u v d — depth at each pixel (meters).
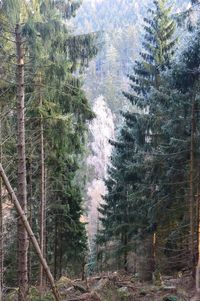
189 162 16.97
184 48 13.15
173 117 16.53
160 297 12.44
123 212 25.00
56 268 22.67
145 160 19.28
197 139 15.55
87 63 14.13
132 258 26.56
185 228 18.27
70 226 22.55
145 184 20.66
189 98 15.42
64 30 12.80
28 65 11.48
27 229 5.95
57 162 16.86
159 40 21.81
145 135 20.81
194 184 16.89
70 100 14.06
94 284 14.11
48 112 13.90
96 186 84.75
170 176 18.28
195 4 12.52
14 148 13.27
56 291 6.32
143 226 22.45
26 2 13.03
